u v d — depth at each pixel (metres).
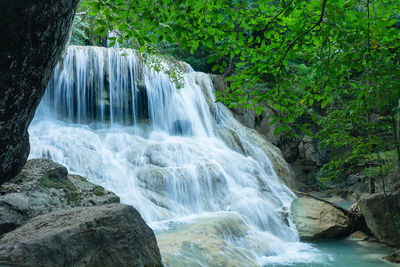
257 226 9.02
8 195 4.45
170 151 11.24
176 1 3.21
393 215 7.66
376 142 5.80
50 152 9.98
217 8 3.46
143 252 3.77
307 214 9.16
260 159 13.95
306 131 3.46
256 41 3.46
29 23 2.23
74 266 3.09
